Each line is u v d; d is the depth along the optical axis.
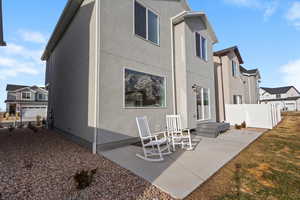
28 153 4.69
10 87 30.16
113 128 5.20
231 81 13.51
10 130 9.66
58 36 9.10
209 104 9.95
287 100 37.97
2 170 3.42
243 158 4.57
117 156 4.43
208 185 3.02
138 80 6.26
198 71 9.04
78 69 6.34
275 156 4.74
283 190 2.88
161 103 7.24
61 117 8.43
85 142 5.33
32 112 27.72
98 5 5.06
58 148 5.29
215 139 6.80
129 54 5.95
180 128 5.96
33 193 2.57
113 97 5.28
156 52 7.17
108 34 5.27
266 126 9.77
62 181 2.97
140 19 6.57
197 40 9.28
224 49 14.23
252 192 2.80
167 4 8.03
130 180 3.09
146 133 5.16
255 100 19.11
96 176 3.21
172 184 2.95
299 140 6.80
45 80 13.95
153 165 3.85
